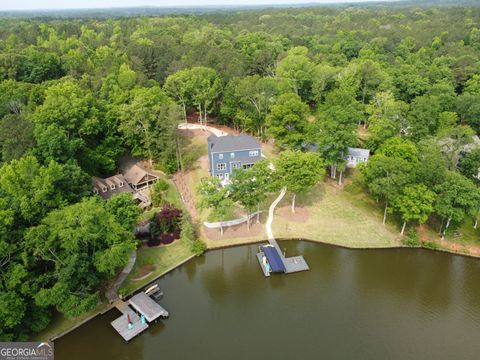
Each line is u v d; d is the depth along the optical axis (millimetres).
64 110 53594
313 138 59938
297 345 33281
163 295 39188
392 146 54000
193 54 100938
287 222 50500
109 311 36188
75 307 30891
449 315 37062
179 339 33969
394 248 46281
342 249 46406
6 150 47281
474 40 133000
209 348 33000
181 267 43500
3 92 66875
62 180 40719
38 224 35031
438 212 42875
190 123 83812
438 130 65875
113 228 34719
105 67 87500
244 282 41438
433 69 96938
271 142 74688
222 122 83500
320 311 37406
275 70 101812
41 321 32281
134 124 59344
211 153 57469
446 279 42312
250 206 47625
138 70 92688
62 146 48344
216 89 80188
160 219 46781
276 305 38250
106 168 58562
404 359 31922
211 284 41156
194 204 53875
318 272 42875
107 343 33219
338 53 120938
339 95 71375
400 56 120000
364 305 38281
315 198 56125
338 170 61938
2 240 30156
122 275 40625
